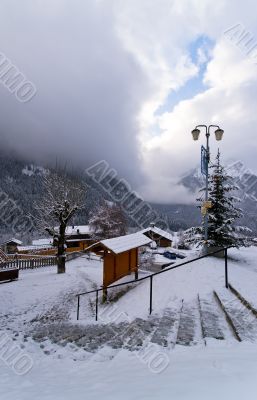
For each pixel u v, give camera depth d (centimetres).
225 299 739
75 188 2367
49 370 496
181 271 1208
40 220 2502
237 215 1592
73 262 2989
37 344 717
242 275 1046
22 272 2223
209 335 539
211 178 1623
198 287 954
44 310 1274
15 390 376
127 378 372
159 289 1075
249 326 544
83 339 690
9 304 1353
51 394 338
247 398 252
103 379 385
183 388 296
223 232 1533
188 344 524
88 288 1711
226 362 371
